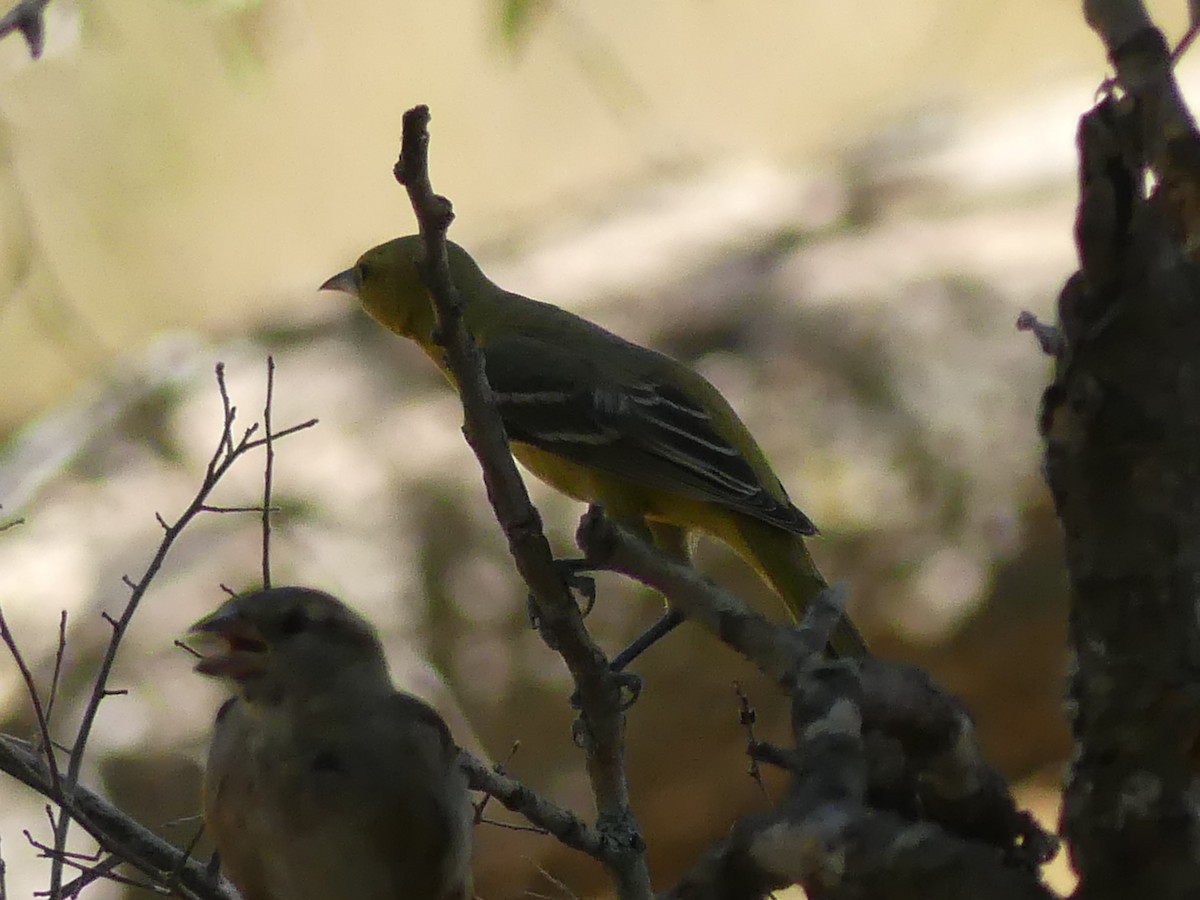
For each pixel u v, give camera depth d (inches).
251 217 913.5
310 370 601.3
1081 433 144.2
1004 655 558.3
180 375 612.7
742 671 532.1
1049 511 555.8
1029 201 658.8
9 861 417.7
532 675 520.7
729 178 738.2
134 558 523.5
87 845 422.9
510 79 940.6
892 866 136.3
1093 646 145.3
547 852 506.0
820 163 746.2
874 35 964.6
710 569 524.4
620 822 201.8
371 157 940.6
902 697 147.2
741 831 144.4
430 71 942.4
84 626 502.3
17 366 796.0
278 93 916.6
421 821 169.6
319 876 169.3
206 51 882.8
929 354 581.0
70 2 460.4
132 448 574.9
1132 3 159.6
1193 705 140.8
